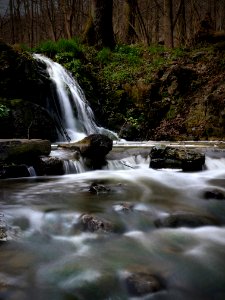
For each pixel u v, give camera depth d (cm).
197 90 1405
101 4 1814
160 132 1329
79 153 781
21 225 441
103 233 428
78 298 306
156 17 3177
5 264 353
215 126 1270
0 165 682
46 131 1063
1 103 988
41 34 4238
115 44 1881
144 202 549
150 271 348
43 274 337
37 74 1145
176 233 451
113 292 315
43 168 709
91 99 1396
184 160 786
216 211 536
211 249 410
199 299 317
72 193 580
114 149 920
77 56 1524
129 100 1445
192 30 2856
